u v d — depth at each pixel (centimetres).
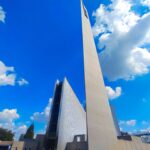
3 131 4403
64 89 3017
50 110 2859
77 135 2723
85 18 2241
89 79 1638
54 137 2478
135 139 2142
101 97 1759
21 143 2323
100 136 1386
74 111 3084
